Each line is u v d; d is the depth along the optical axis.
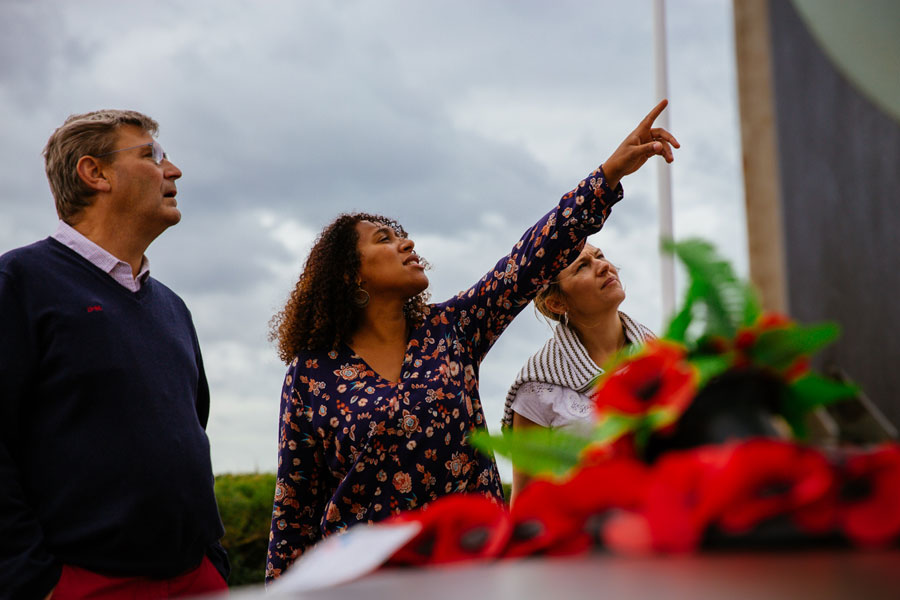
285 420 2.61
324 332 2.67
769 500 0.65
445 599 0.63
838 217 1.38
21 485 2.28
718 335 0.80
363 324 2.70
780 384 0.81
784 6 1.42
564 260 2.59
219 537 2.59
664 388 0.78
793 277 1.36
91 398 2.35
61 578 2.24
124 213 2.58
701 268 0.82
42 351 2.35
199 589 2.51
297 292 2.74
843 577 0.57
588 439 0.90
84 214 2.58
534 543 0.76
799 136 1.40
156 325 2.56
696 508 0.66
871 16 1.19
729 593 0.55
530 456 0.91
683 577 0.59
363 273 2.66
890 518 0.65
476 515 0.87
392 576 0.75
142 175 2.59
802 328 0.78
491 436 0.92
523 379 2.90
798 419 0.83
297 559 2.59
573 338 2.93
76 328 2.37
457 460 2.48
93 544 2.29
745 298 0.81
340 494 2.45
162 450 2.40
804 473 0.66
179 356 2.57
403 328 2.71
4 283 2.34
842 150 1.39
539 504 0.77
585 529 0.73
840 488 0.66
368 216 2.82
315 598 0.71
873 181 1.39
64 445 2.31
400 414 2.46
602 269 2.94
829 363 1.34
